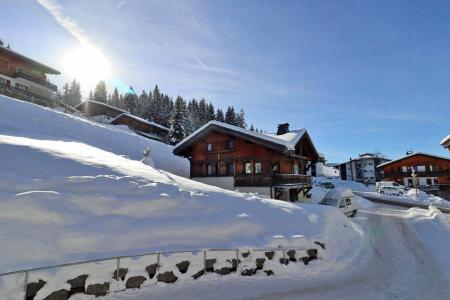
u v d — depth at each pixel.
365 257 10.68
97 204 7.39
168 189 9.45
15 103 23.56
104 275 6.21
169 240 7.57
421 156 52.09
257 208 10.60
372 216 20.61
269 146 20.27
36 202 6.50
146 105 85.25
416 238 13.83
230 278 7.70
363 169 69.88
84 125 27.95
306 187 25.67
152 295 6.43
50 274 5.59
